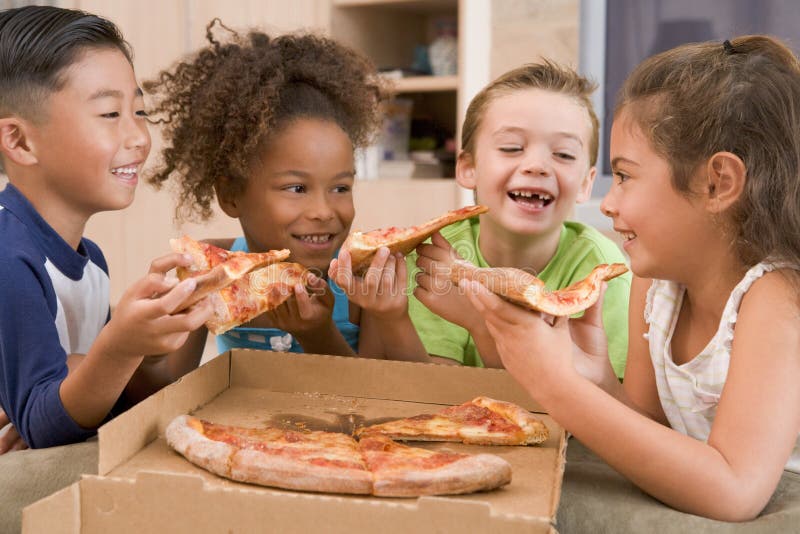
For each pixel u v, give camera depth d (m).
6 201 1.09
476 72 2.75
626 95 0.90
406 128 2.96
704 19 2.52
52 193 1.11
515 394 0.98
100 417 0.93
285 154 1.24
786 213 0.84
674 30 2.56
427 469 0.73
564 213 1.31
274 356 1.04
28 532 0.66
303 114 1.26
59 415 0.91
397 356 1.17
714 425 0.80
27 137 1.07
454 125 3.12
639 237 0.89
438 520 0.63
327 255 1.30
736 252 0.87
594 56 2.64
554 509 0.66
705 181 0.84
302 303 1.08
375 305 1.07
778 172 0.83
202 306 0.85
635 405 1.02
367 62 1.53
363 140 1.45
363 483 0.71
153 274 0.85
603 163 2.67
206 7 2.98
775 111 0.83
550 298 0.81
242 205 1.34
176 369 1.35
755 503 0.75
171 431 0.82
